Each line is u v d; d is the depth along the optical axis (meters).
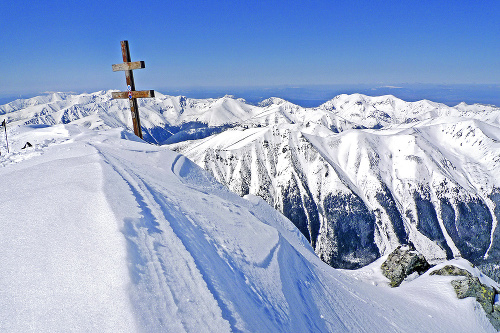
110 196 6.98
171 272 5.07
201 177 20.95
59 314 3.70
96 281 4.21
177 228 7.10
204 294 4.96
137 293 4.15
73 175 8.72
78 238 5.16
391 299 21.94
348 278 22.84
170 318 4.05
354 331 11.98
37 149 18.38
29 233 5.35
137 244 5.30
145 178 11.84
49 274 4.35
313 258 22.03
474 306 23.20
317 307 11.50
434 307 22.81
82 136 23.95
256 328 5.35
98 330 3.46
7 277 4.27
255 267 9.07
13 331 3.43
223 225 10.80
